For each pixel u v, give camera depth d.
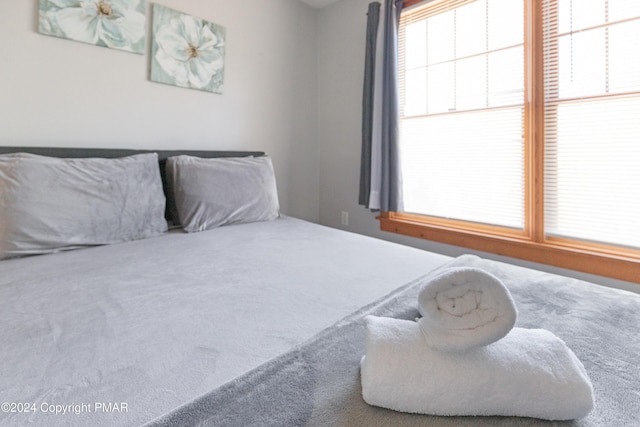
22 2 1.53
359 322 0.73
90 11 1.72
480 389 0.46
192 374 0.58
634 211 1.54
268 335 0.71
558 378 0.47
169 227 1.83
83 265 1.17
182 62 2.08
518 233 1.91
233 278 1.06
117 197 1.51
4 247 1.22
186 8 2.08
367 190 2.47
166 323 0.76
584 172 1.67
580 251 1.67
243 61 2.40
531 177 1.82
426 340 0.51
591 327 0.72
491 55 1.96
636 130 1.52
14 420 0.47
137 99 1.91
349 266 1.19
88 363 0.61
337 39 2.75
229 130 2.36
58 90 1.65
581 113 1.66
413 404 0.47
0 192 1.25
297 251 1.38
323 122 2.92
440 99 2.21
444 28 2.16
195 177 1.82
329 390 0.52
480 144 2.04
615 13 1.55
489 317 0.47
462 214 2.15
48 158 1.42
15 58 1.53
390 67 2.24
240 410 0.47
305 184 2.90
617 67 1.55
